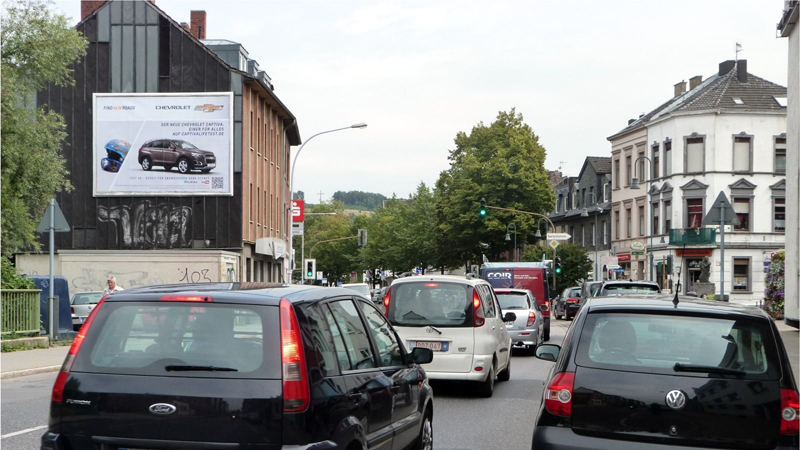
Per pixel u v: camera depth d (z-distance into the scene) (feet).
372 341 21.13
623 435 19.06
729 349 19.38
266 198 169.27
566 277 188.75
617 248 219.41
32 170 96.94
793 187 95.96
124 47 143.84
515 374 55.93
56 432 16.60
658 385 19.06
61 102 143.74
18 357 61.46
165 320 16.92
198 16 188.75
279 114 184.34
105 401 16.38
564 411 19.51
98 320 17.24
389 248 323.57
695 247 178.29
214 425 15.92
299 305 17.29
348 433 17.29
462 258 228.63
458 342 43.14
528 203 216.13
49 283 74.59
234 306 16.83
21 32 96.63
